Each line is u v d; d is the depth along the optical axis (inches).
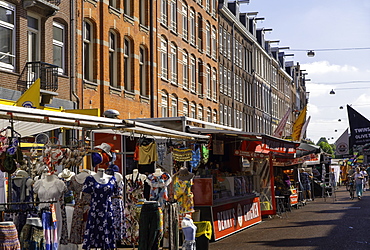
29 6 719.7
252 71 2113.7
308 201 1207.6
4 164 329.7
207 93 1560.0
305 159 993.5
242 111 1955.0
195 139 587.5
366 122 1204.5
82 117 349.1
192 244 460.1
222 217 598.2
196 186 571.2
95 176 396.8
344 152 1437.0
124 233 421.4
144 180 504.1
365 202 1107.9
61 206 388.5
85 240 386.9
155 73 1162.0
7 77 684.1
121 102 1001.5
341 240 542.3
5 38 694.5
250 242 548.7
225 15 1747.0
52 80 756.6
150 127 434.9
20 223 361.1
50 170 382.3
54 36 799.1
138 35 1087.6
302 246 509.4
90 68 916.6
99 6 933.2
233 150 759.1
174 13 1314.0
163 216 484.4
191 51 1418.6
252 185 770.8
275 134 1419.8
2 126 393.1
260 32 2310.5
